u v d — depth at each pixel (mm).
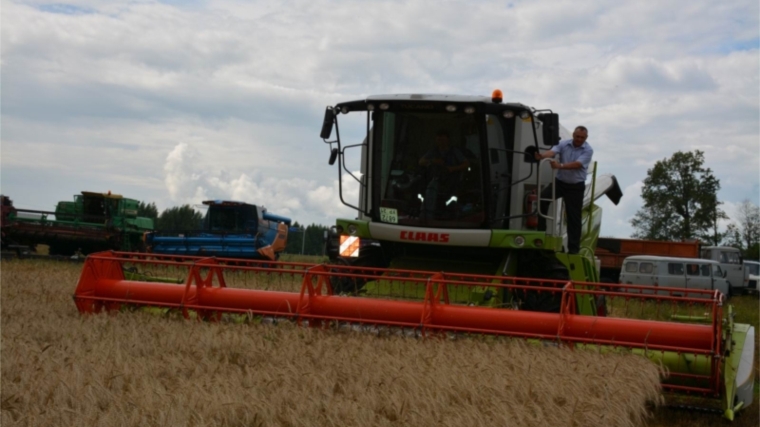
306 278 8375
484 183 10359
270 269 8609
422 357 6762
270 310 8484
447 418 4766
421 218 10594
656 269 29812
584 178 10625
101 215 29359
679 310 8875
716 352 6922
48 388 5195
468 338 7797
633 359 6738
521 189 10516
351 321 8180
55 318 8492
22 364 5957
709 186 70688
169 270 10766
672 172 71625
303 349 6914
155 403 4895
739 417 7332
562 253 10180
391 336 7789
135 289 8953
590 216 13219
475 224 10430
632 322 7453
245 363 6477
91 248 28406
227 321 8555
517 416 4957
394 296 9750
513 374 6105
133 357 6516
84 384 5262
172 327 7848
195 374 5887
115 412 4637
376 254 11641
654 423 6988
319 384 5535
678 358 7156
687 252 33719
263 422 4637
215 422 4551
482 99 10398
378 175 10766
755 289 38719
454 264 10898
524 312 7875
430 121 10547
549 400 5410
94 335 7414
